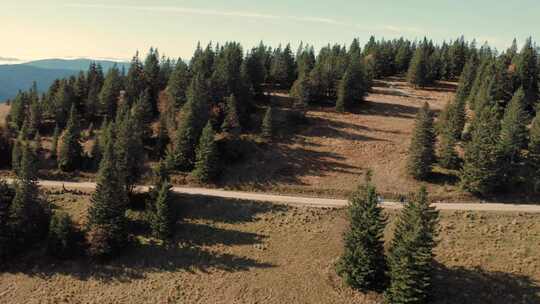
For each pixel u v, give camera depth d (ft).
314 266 179.93
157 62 354.95
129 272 185.26
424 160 233.76
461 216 199.11
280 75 387.14
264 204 220.43
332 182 242.37
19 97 342.44
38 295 176.45
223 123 276.21
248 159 265.54
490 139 213.87
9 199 204.13
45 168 269.44
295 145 280.51
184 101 302.86
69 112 325.62
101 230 189.16
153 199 209.87
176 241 200.13
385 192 226.79
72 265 189.88
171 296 172.35
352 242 168.35
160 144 272.92
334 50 490.49
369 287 167.84
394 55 503.20
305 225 204.03
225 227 207.51
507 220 195.00
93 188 240.53
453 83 452.76
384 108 349.82
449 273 170.09
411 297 154.71
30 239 199.52
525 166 233.76
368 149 275.18
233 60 323.78
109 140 232.32
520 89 255.09
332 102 357.00
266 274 178.19
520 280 164.25
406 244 156.35
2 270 188.85
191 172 250.98
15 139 306.14
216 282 177.06
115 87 332.39
